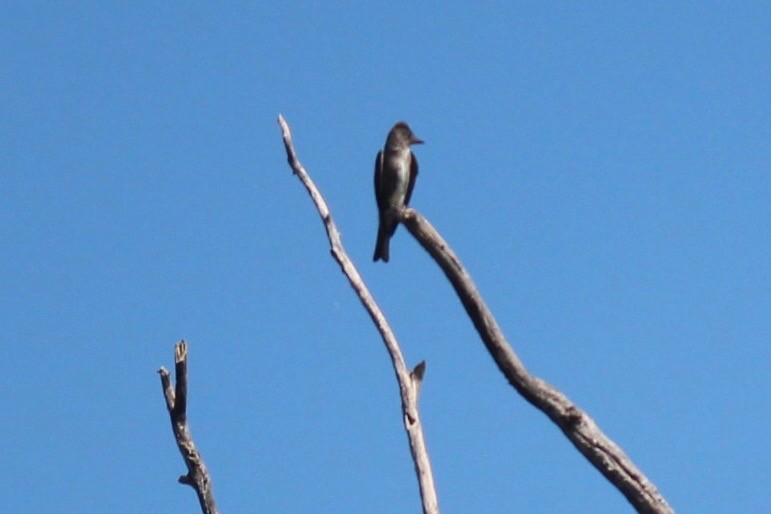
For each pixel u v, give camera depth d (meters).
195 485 12.10
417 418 11.72
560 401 8.56
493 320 8.91
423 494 11.26
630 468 8.38
